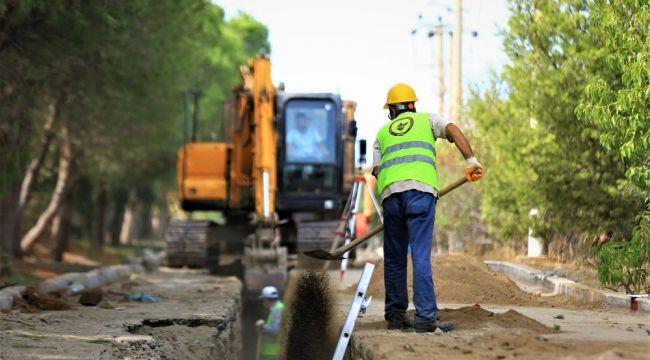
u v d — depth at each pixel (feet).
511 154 66.59
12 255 112.88
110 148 128.57
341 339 30.60
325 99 87.10
